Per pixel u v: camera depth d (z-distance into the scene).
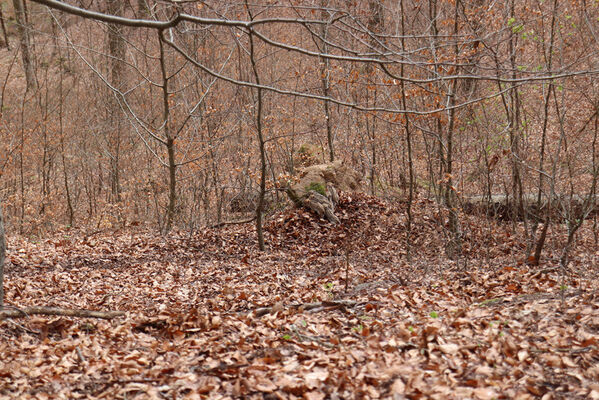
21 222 14.89
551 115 12.73
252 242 12.17
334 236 12.27
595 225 10.34
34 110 18.80
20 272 9.51
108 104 17.52
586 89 9.12
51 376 4.63
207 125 14.84
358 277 8.70
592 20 9.35
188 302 7.63
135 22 4.38
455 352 4.57
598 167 8.33
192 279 9.26
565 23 9.87
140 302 7.73
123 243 12.12
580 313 5.20
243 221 13.11
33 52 19.09
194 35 14.85
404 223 12.58
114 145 17.28
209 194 15.05
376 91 13.50
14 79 22.25
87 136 18.36
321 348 5.02
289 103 16.52
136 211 16.31
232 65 16.38
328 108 14.93
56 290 8.47
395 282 7.98
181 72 16.88
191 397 4.12
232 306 7.23
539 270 7.88
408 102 11.47
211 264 10.51
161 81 17.75
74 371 4.79
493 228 11.52
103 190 19.70
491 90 11.42
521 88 11.78
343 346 5.00
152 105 17.25
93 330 5.99
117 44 17.25
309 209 12.97
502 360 4.39
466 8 10.33
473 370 4.27
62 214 17.05
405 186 15.13
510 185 12.67
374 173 16.41
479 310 5.74
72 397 4.28
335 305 6.63
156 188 15.82
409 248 10.33
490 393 3.84
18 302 7.50
